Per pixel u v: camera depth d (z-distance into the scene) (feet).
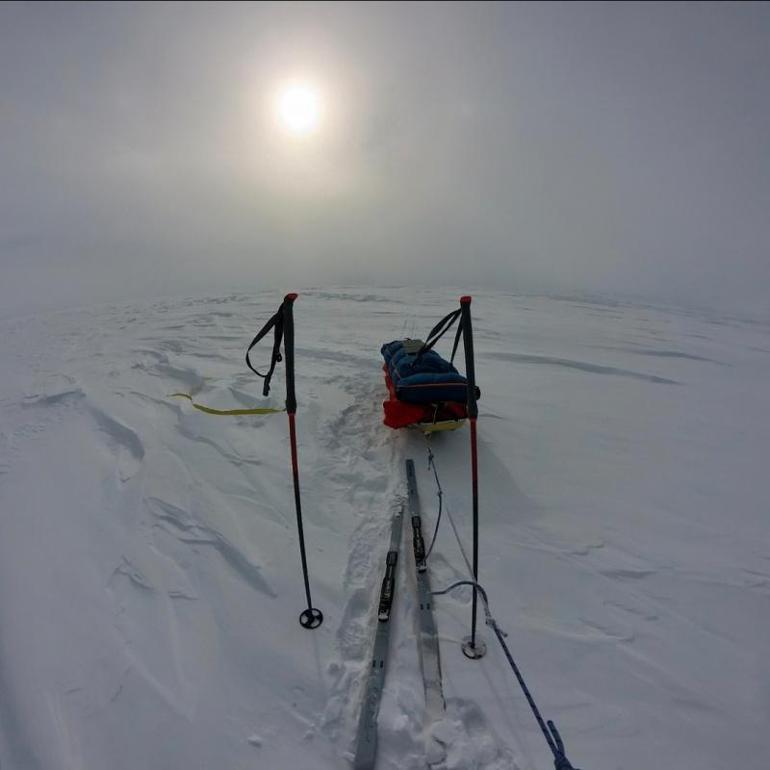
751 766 5.63
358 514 10.02
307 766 5.67
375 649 6.94
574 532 9.61
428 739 5.79
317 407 14.71
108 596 8.20
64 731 6.07
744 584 8.33
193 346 24.48
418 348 13.89
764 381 19.35
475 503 6.23
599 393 17.19
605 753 5.76
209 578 8.49
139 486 11.27
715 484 11.48
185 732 6.04
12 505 10.89
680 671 6.75
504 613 7.63
